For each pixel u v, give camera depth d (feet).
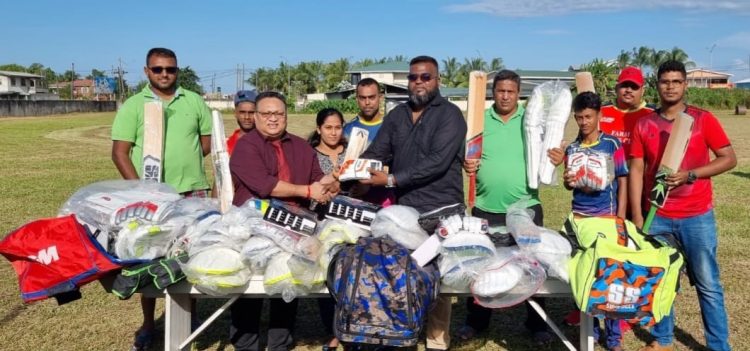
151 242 11.21
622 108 14.90
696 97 179.01
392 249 10.52
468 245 10.71
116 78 278.46
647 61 294.46
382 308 9.97
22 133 85.61
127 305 17.06
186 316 11.94
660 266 10.14
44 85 333.01
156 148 13.78
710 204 12.97
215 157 13.74
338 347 14.39
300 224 11.14
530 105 13.69
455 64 295.69
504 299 10.78
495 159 14.17
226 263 10.68
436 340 13.20
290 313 12.98
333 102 178.81
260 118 12.37
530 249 10.98
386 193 14.48
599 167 12.96
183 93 14.76
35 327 15.42
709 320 13.14
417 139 12.69
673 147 12.32
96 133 86.48
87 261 10.21
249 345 12.87
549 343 14.66
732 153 12.68
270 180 12.17
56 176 41.86
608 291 10.11
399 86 181.06
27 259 10.27
